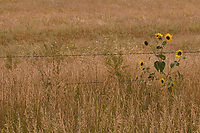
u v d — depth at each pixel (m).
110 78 8.05
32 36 18.72
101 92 7.57
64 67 8.36
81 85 7.62
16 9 27.36
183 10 29.19
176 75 8.16
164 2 33.06
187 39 18.56
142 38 19.81
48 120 5.80
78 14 26.25
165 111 5.89
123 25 22.19
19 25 21.00
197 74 8.00
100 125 5.74
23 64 8.98
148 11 28.59
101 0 32.16
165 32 21.41
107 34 20.19
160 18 25.50
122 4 31.53
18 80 7.54
